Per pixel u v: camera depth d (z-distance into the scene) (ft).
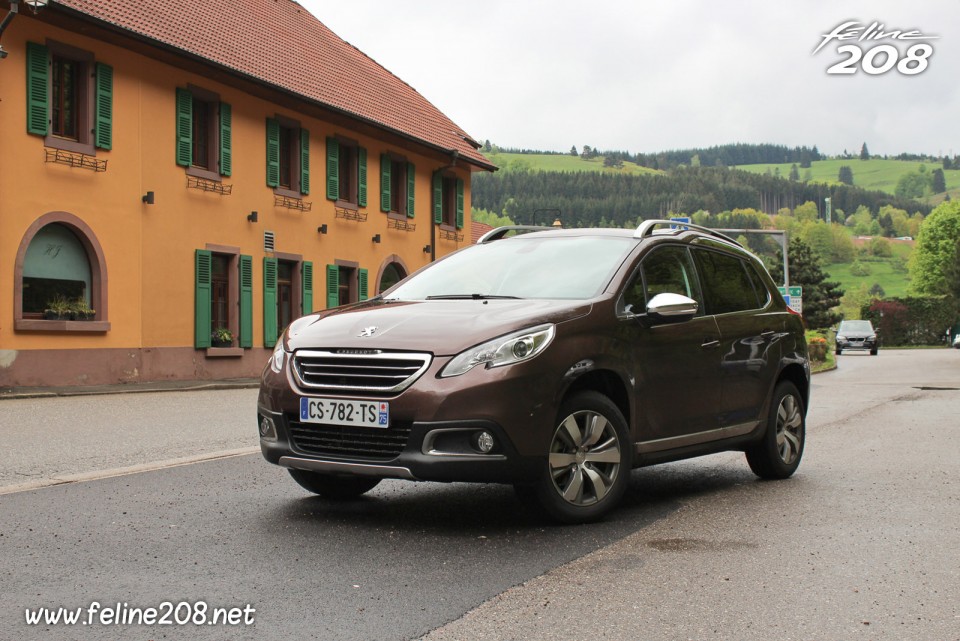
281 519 18.76
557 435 17.92
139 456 28.81
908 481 24.38
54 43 61.72
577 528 18.17
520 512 19.66
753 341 23.76
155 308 69.62
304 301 87.10
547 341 17.74
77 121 64.34
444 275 22.24
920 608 13.19
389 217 101.55
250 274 79.71
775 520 19.19
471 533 17.62
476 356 17.06
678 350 20.88
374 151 99.04
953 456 29.32
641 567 15.28
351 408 17.33
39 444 31.65
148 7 73.82
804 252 254.88
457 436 16.80
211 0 87.66
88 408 46.88
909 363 121.90
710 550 16.48
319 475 20.72
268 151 82.43
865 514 19.85
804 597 13.67
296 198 86.17
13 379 58.65
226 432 35.81
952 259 269.44
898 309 271.49
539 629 12.14
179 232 72.13
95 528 17.83
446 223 115.65
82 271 64.54
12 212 58.75
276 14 100.42
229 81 77.30
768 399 24.20
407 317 18.39
